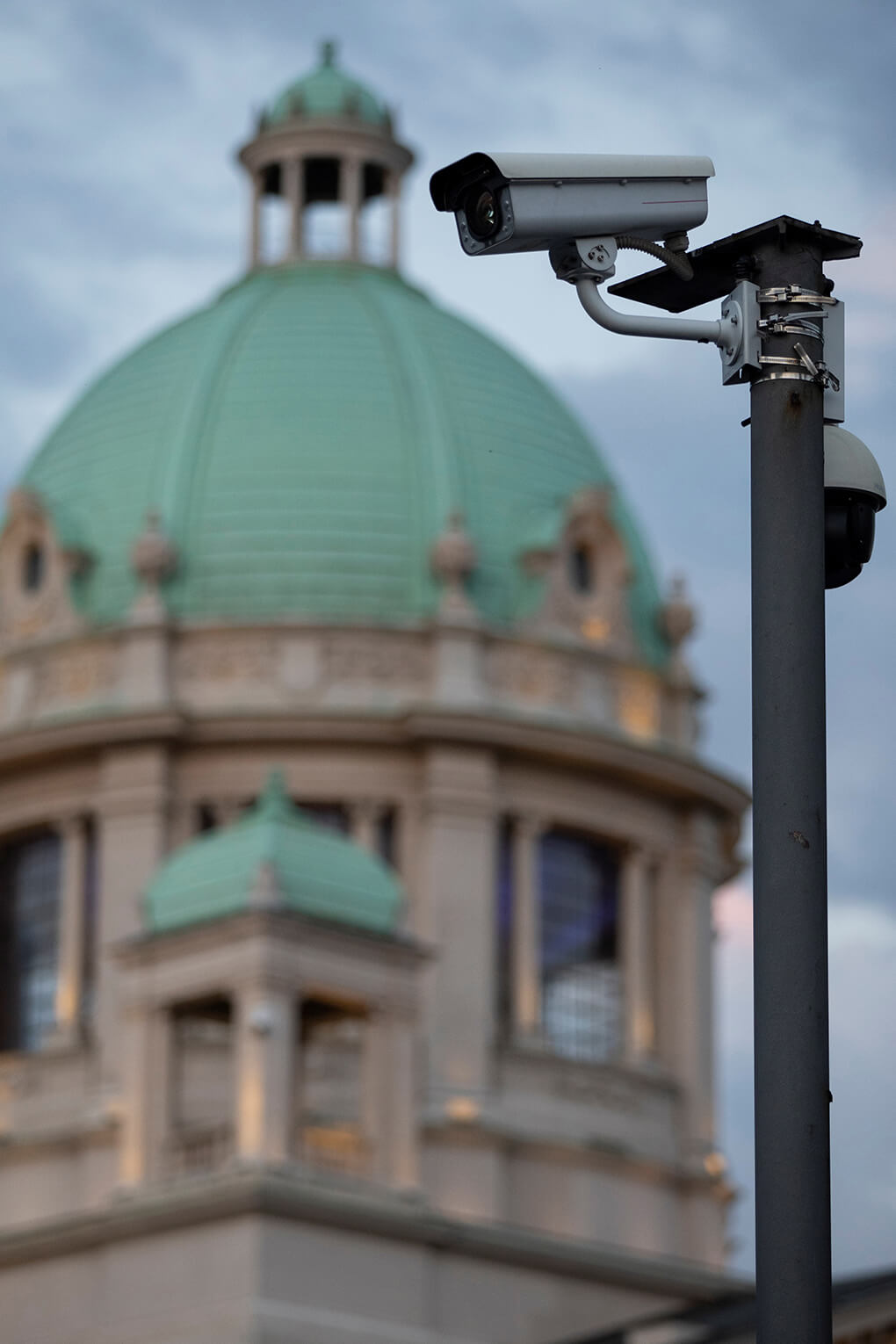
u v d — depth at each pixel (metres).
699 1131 106.94
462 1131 99.62
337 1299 86.56
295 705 105.06
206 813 105.69
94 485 112.06
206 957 89.38
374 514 108.94
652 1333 88.75
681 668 112.56
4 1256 89.62
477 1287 92.06
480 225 28.72
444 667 106.06
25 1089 103.06
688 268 28.41
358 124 120.69
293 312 115.81
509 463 111.88
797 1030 25.88
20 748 106.50
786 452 27.45
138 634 106.75
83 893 106.00
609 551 111.62
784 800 26.50
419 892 103.81
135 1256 87.31
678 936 109.44
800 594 27.03
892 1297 83.12
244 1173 85.75
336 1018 92.25
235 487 109.69
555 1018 106.06
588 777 107.94
